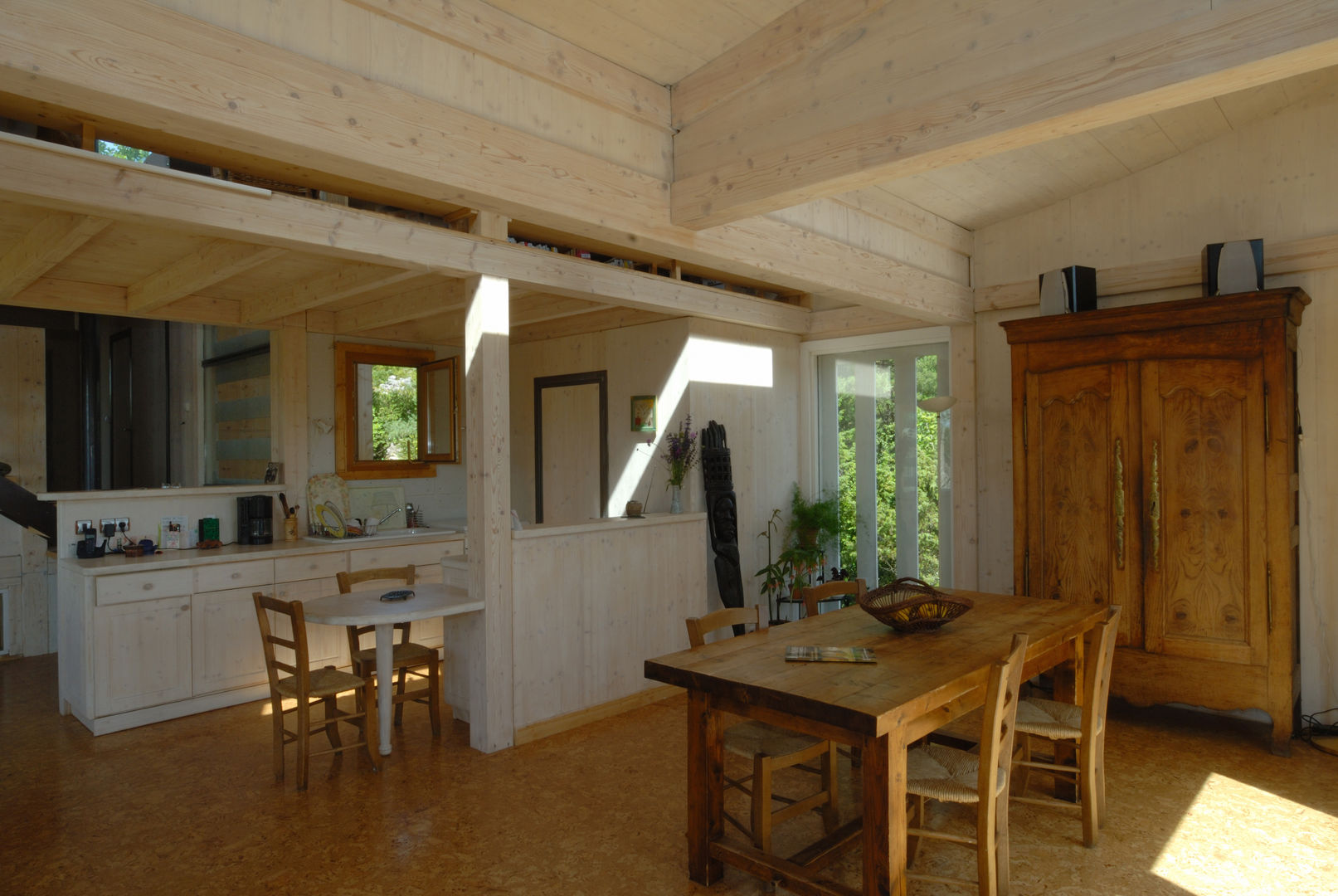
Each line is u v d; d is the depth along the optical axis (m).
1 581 5.90
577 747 4.15
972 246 5.66
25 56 2.06
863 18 3.18
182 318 5.24
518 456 7.13
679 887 2.80
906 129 3.03
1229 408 4.08
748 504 6.09
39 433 6.24
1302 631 4.40
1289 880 2.82
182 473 7.77
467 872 2.90
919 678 2.54
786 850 3.04
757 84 3.54
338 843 3.12
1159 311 4.22
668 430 5.75
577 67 3.46
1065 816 3.34
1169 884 2.80
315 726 3.68
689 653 2.91
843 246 4.63
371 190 3.79
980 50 2.85
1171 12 2.45
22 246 3.95
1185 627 4.18
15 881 2.86
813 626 3.31
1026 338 4.69
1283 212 4.46
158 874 2.90
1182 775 3.75
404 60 2.89
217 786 3.66
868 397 6.34
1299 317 4.21
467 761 3.95
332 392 6.14
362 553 5.46
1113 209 5.05
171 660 4.60
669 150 3.89
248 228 3.13
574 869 2.92
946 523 5.95
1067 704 3.31
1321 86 4.27
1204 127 4.52
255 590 4.97
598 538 4.68
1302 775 3.74
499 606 4.09
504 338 4.07
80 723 4.52
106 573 4.36
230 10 2.46
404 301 5.39
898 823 2.34
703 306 5.46
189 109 2.35
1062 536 4.57
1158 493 4.24
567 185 3.40
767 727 3.08
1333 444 4.32
